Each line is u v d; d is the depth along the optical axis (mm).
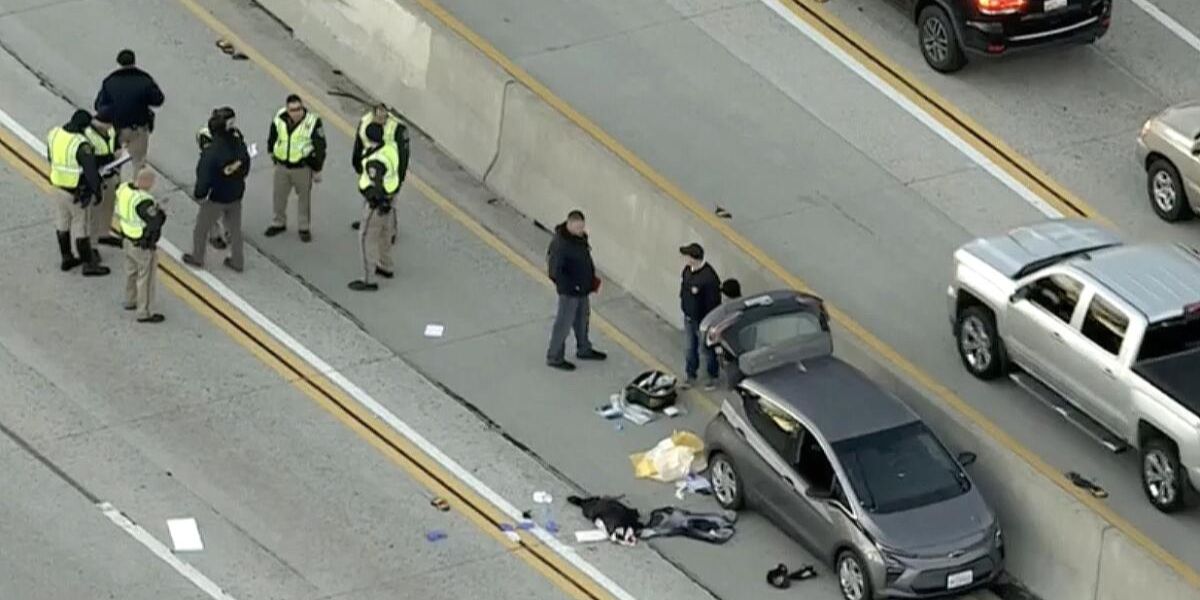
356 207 134875
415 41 141000
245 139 138125
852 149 139000
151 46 144750
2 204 131625
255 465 115812
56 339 122625
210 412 118938
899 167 138000
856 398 113500
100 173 126875
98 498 112688
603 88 142000
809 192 135500
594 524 113938
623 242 130750
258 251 130875
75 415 117750
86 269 127188
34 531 110438
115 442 116312
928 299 128750
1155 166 134250
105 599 106812
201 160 125438
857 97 142875
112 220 130000
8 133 136375
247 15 148625
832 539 110188
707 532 113750
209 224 127375
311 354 123688
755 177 136375
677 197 134250
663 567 111812
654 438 120000
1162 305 116188
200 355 122625
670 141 138375
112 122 131625
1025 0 140250
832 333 120562
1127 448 118500
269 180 135875
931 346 125688
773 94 142625
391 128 127125
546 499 115438
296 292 128000
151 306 124250
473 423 120125
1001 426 120312
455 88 139125
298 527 112250
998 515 113000
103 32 145375
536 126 134750
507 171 136625
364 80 144000
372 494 114750
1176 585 106125
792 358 117312
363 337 125375
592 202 132125
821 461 111125
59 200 125688
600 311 129000
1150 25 149875
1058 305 119062
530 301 129125
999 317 121375
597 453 118812
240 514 112625
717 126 139875
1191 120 133250
